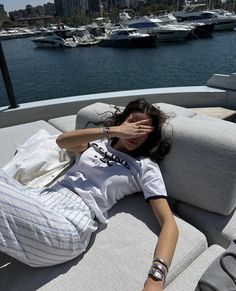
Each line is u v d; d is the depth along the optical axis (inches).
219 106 157.8
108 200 67.0
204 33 1475.1
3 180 54.6
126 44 1370.6
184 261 56.2
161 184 65.2
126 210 69.1
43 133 89.7
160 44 1391.5
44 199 61.0
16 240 51.3
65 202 61.6
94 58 1225.4
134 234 62.1
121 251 58.5
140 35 1315.2
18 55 1449.3
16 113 145.3
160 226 62.7
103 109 93.9
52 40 1594.5
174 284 53.1
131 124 69.4
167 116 75.0
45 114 150.6
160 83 840.9
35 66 1164.5
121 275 53.7
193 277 54.2
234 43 1306.6
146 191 64.9
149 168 67.4
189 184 68.7
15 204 52.1
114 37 1401.3
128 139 68.4
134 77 916.0
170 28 1371.8
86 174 68.1
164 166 72.2
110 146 72.7
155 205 62.6
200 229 68.9
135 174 68.0
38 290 52.3
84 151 74.0
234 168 61.8
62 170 82.8
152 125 70.6
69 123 130.9
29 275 55.4
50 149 83.7
